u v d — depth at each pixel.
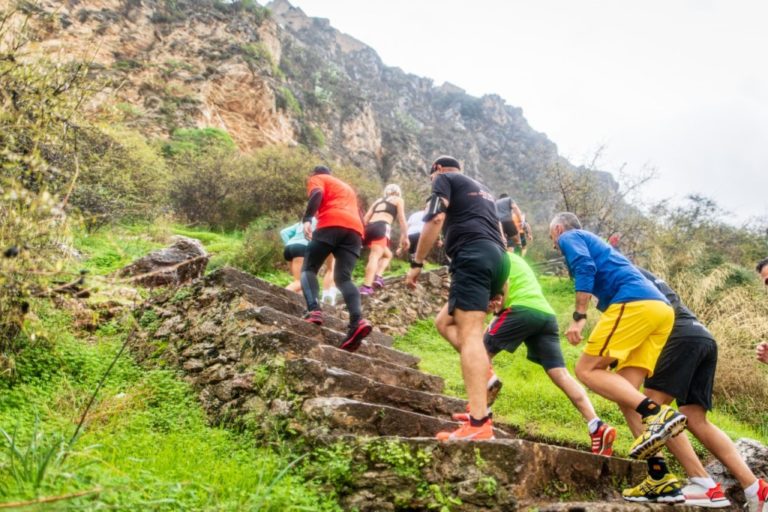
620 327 4.10
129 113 14.95
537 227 24.66
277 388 4.37
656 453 3.74
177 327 5.71
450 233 4.20
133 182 12.96
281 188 18.72
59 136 4.52
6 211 3.49
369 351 6.10
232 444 4.10
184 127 32.09
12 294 3.57
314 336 5.43
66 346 5.16
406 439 3.61
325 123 60.19
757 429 7.40
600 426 4.90
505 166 100.75
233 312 5.30
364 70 112.06
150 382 4.93
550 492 3.67
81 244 8.17
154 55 39.12
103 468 3.12
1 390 4.32
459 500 3.33
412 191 23.36
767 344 4.60
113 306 6.10
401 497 3.44
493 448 3.43
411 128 90.44
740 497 5.04
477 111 114.56
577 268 4.37
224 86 39.50
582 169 18.39
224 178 18.53
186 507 2.88
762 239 18.55
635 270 4.33
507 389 6.80
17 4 4.66
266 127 41.22
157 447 3.77
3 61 4.16
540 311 5.12
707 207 18.36
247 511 2.94
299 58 70.25
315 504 3.31
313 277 5.61
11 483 2.70
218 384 4.84
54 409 4.21
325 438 3.89
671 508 3.74
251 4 49.78
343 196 5.76
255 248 11.44
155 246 10.53
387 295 9.47
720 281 10.82
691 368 4.30
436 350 8.76
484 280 4.00
